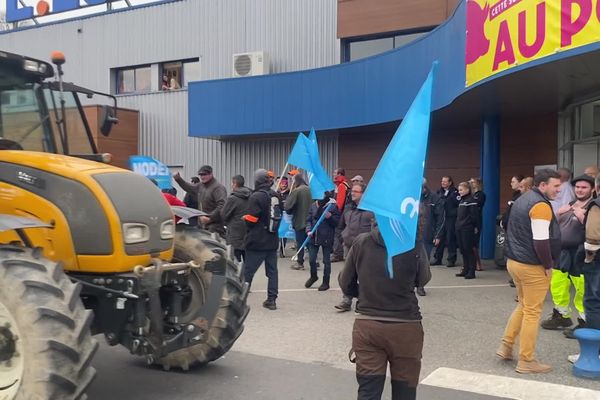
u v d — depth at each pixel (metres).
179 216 5.55
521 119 12.80
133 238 4.44
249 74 16.25
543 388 4.98
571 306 7.91
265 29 16.62
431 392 4.90
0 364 3.90
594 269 5.74
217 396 4.81
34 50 20.80
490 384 5.09
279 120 14.84
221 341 5.29
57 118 5.58
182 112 18.02
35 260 4.04
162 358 5.45
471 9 8.85
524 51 7.56
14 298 3.79
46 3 20.41
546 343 6.28
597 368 5.22
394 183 3.41
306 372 5.41
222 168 17.39
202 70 17.66
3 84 5.25
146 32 18.66
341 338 6.52
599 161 10.44
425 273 3.71
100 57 19.55
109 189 4.44
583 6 6.72
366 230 7.20
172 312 4.99
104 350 6.09
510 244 5.47
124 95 18.95
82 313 3.94
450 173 14.34
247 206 8.16
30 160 4.59
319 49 15.80
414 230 3.40
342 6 15.12
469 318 7.37
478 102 10.64
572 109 11.15
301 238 11.28
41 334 3.72
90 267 4.39
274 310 7.84
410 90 11.73
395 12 14.30
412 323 3.61
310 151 9.48
